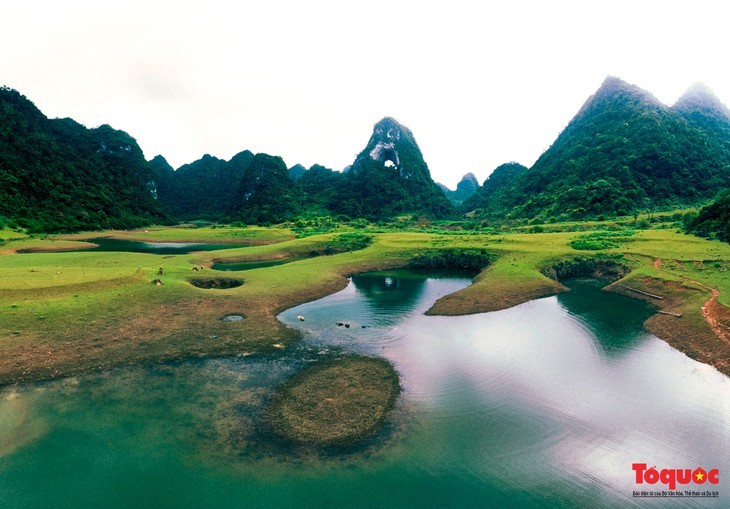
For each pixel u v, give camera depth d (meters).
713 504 13.80
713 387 21.80
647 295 38.91
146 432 17.39
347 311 36.09
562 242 63.59
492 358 25.61
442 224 150.38
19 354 23.73
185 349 26.23
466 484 14.66
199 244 107.25
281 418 18.55
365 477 14.95
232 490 14.26
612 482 14.85
